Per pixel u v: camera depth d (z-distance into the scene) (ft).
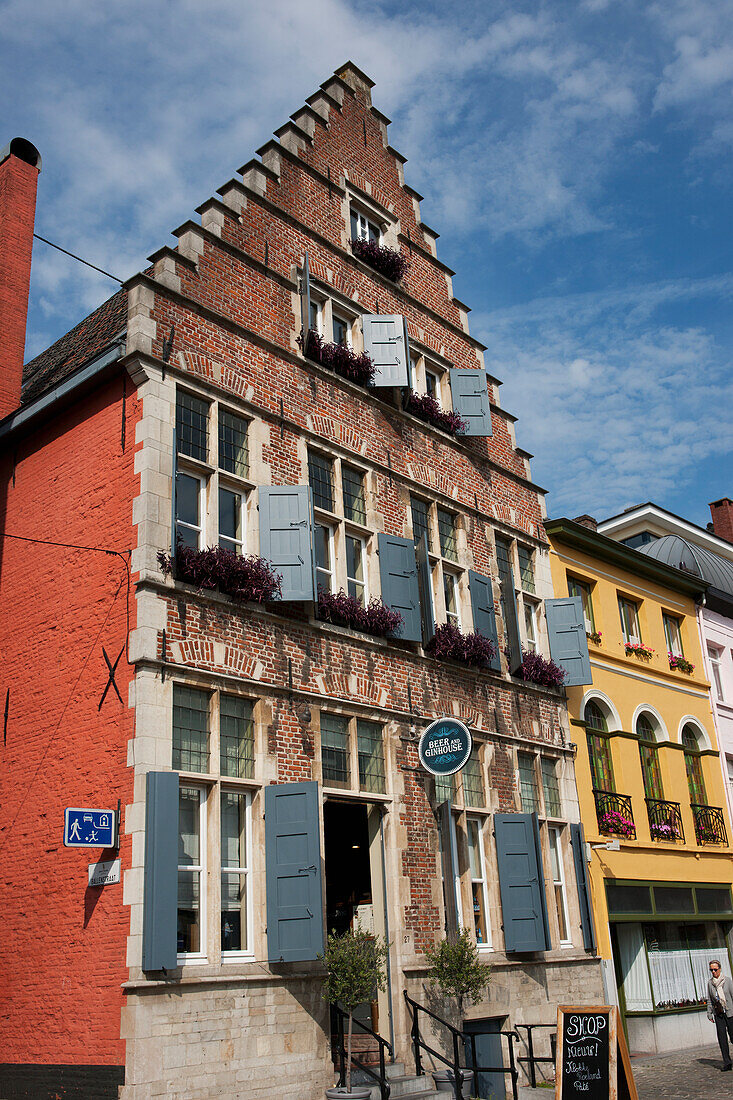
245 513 41.68
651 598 75.61
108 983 31.76
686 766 73.26
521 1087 42.11
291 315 47.42
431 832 46.21
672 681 74.49
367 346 51.75
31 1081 33.19
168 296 40.55
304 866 36.32
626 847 62.18
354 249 54.29
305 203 51.29
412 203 61.36
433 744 45.03
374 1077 36.22
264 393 44.09
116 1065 30.58
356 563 48.11
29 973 34.76
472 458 59.06
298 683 40.91
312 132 53.78
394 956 42.22
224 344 42.60
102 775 34.53
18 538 42.27
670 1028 61.26
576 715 61.98
